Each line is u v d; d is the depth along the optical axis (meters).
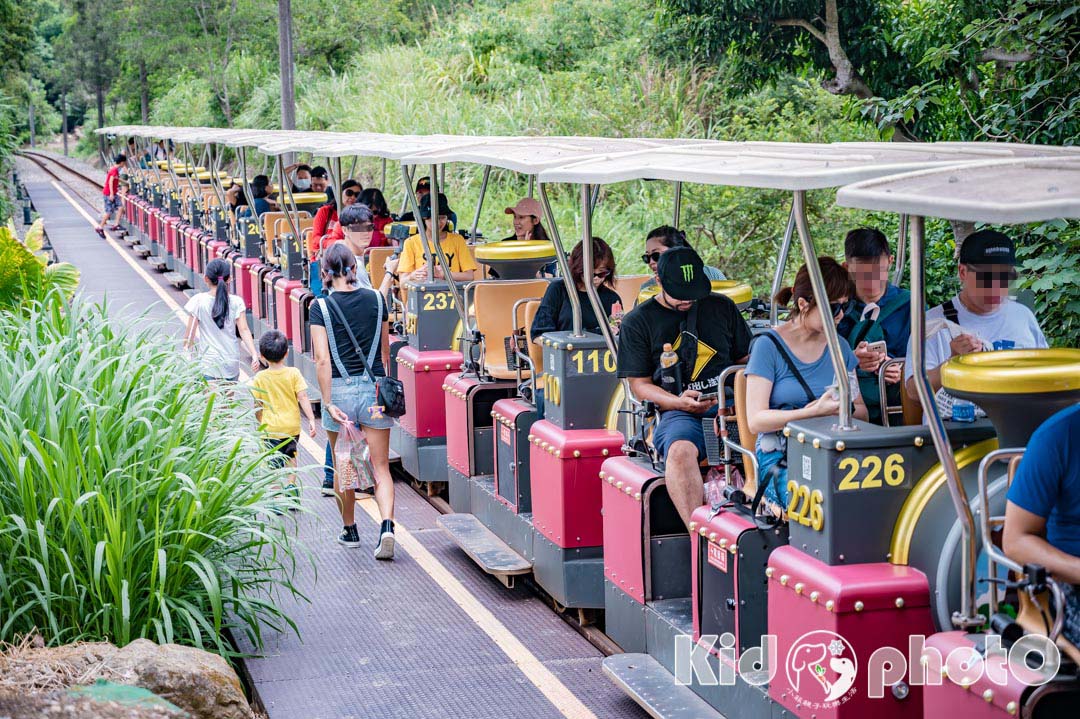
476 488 7.48
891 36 13.72
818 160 4.24
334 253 7.21
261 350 7.91
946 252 9.68
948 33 11.34
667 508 5.25
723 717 4.54
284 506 6.04
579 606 6.04
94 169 60.53
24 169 64.12
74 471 5.16
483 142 7.88
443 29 32.00
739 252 15.75
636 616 5.36
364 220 8.99
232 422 6.26
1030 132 9.20
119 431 5.51
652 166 4.70
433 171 7.60
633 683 4.91
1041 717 3.12
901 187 3.24
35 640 4.96
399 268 9.77
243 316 9.17
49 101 108.75
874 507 3.83
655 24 19.42
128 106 60.03
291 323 12.14
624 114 21.09
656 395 5.28
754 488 4.61
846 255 4.85
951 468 3.37
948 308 4.70
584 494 6.03
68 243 27.09
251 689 5.46
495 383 7.54
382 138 10.89
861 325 4.90
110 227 30.53
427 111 24.69
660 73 21.22
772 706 4.17
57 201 41.41
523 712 5.12
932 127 11.90
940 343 4.47
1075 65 8.78
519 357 6.99
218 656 4.87
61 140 108.94
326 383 7.13
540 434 6.27
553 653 5.81
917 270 3.28
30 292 9.05
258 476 6.14
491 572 6.51
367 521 8.02
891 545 3.84
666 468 5.09
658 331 5.34
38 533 5.00
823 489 3.83
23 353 5.93
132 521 5.28
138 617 5.27
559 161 5.84
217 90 40.56
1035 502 3.14
